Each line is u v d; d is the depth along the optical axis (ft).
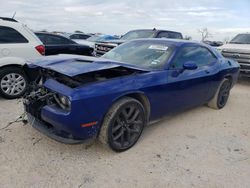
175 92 13.50
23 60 18.10
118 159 10.89
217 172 10.39
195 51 15.47
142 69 12.26
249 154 12.05
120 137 11.30
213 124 15.53
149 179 9.68
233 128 15.10
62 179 9.36
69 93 9.70
